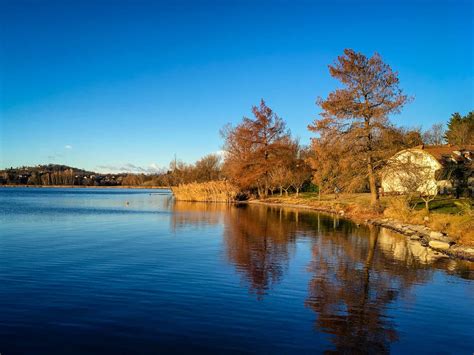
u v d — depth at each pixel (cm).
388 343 955
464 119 7906
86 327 1011
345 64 4050
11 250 2062
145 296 1273
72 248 2138
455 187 4816
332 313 1148
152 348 898
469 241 2220
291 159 7462
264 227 3200
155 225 3291
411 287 1439
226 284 1429
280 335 984
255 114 7588
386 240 2534
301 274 1602
